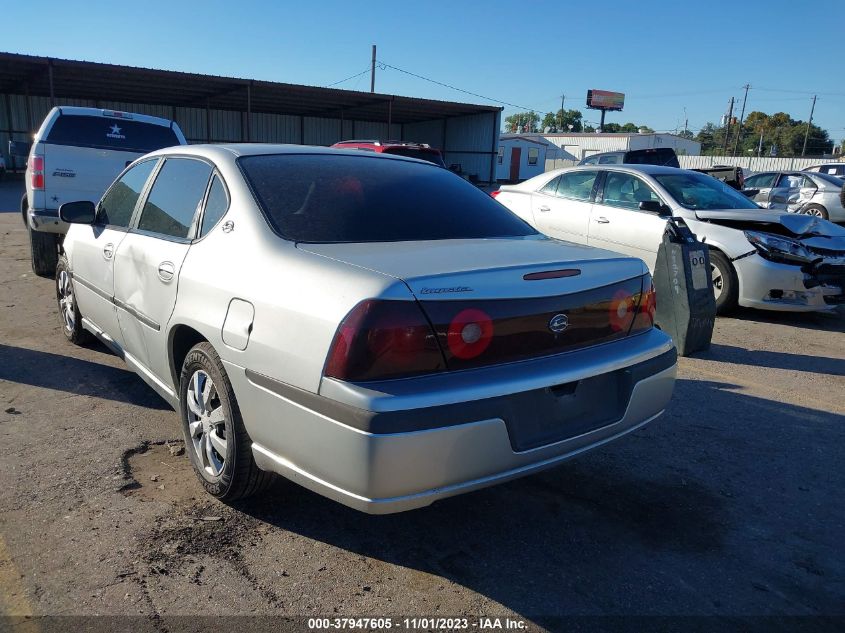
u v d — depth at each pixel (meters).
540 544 2.94
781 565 2.85
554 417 2.65
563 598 2.58
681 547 2.96
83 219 4.45
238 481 2.94
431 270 2.45
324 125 38.12
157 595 2.49
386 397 2.25
